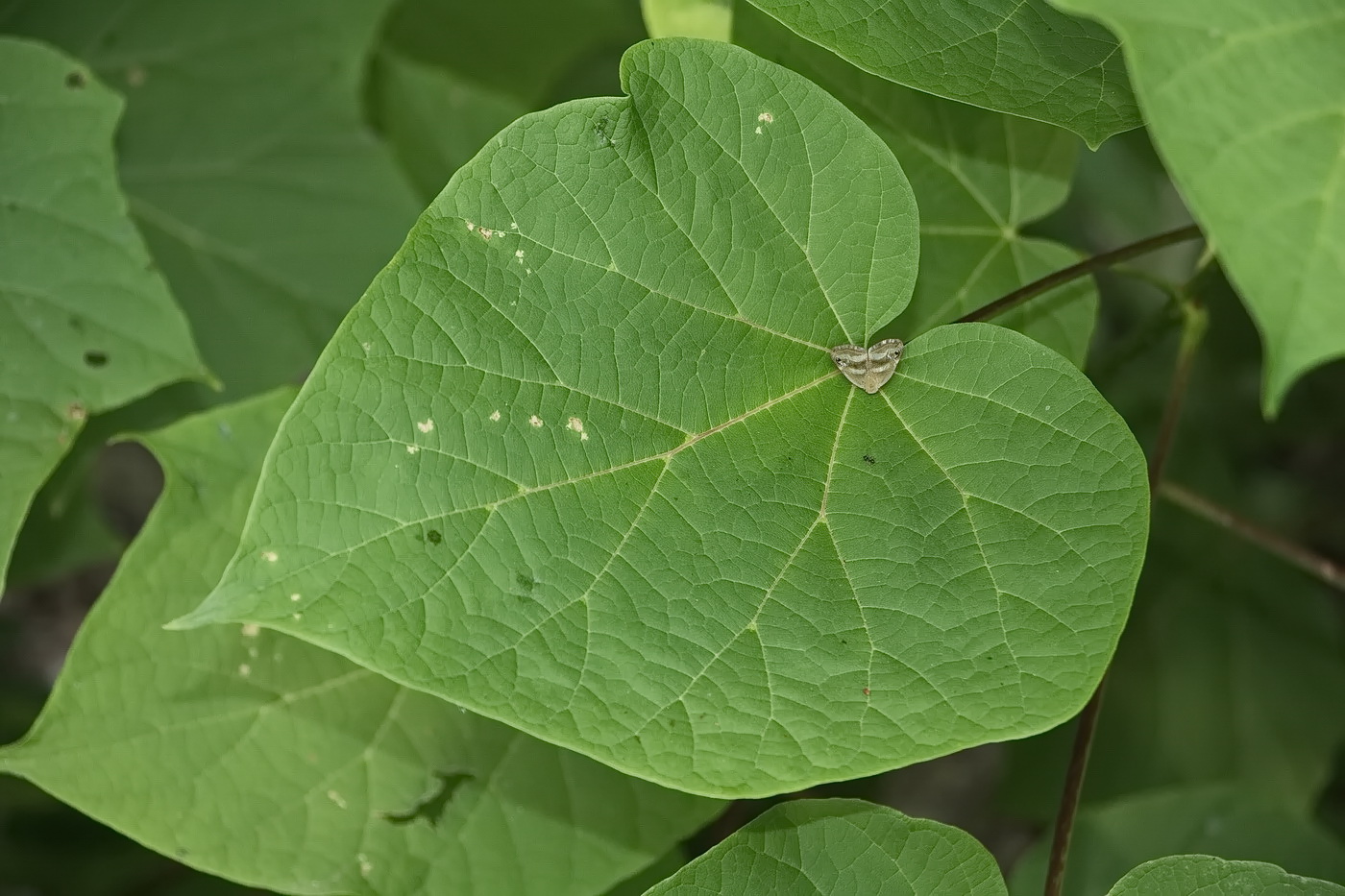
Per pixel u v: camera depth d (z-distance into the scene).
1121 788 1.19
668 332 0.81
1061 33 0.82
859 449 0.81
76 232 0.90
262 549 0.78
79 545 1.02
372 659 0.77
